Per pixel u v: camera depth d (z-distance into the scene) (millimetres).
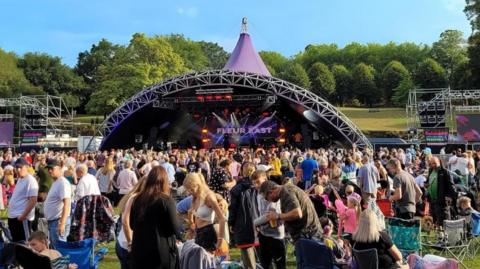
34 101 47844
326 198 10938
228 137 38875
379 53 114375
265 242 6676
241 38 44500
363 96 92938
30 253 5332
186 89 34594
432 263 5961
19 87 75875
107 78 67250
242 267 6305
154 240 4793
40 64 84125
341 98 93625
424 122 36781
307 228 6219
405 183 9180
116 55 71875
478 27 65125
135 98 34281
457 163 15562
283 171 19109
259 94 34656
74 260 6289
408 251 7805
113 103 64125
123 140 37656
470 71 64562
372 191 11016
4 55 82875
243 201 6695
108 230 8266
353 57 115938
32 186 7816
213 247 6160
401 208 9242
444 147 32562
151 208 4828
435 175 10734
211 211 6180
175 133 40469
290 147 36344
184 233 7312
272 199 6453
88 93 87062
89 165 15141
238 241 6656
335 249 7641
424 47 111000
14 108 64500
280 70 120625
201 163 17953
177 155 21469
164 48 67438
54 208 7652
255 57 43625
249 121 38469
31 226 9070
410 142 36469
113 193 14633
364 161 13453
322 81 90938
